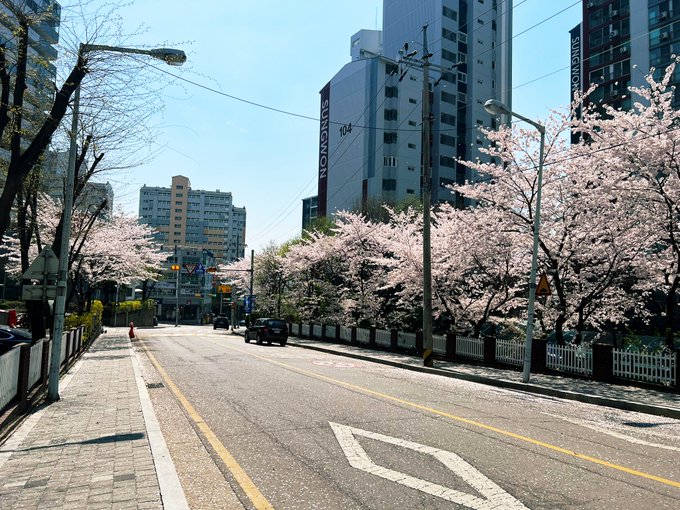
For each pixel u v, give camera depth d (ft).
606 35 199.82
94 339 105.40
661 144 47.39
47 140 33.60
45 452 20.61
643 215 51.57
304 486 17.20
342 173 244.01
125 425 25.80
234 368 55.11
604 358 49.49
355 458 20.40
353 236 111.55
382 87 235.81
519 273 70.90
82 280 110.42
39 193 59.93
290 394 36.99
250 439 23.63
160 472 17.78
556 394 44.04
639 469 19.88
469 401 36.91
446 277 77.30
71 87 34.22
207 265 359.05
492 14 257.75
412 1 250.57
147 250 137.39
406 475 18.33
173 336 138.82
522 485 17.43
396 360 70.85
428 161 67.92
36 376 33.81
